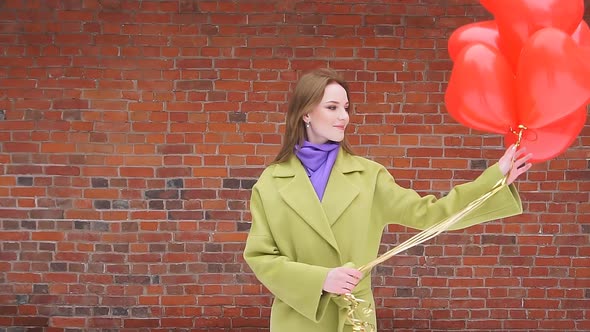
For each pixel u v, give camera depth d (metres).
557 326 4.45
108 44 4.31
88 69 4.32
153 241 4.38
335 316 2.56
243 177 4.37
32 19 4.30
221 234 4.39
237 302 4.42
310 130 2.66
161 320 4.41
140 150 4.35
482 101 2.38
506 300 4.45
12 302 4.38
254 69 4.34
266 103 4.34
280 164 2.66
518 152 2.44
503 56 2.45
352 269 2.38
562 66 2.21
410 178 4.39
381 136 4.38
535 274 4.45
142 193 4.36
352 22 4.34
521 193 4.43
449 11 4.35
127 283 4.39
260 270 2.54
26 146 4.32
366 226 2.55
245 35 4.32
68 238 4.37
